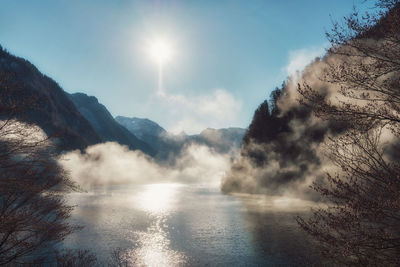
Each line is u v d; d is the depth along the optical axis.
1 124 8.56
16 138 8.93
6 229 9.23
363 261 6.56
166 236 29.97
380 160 6.53
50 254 18.38
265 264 20.25
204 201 65.69
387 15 6.25
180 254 23.44
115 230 32.25
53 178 10.05
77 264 15.62
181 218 41.56
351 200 6.52
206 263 21.16
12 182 8.67
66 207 11.29
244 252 23.45
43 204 10.41
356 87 6.91
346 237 6.83
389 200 6.09
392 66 6.34
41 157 9.66
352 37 6.75
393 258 6.29
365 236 6.41
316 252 21.61
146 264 20.92
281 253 22.44
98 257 21.88
